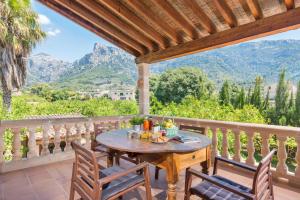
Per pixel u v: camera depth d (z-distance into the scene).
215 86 17.17
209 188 1.89
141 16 3.90
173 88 15.48
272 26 2.91
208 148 2.41
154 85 16.30
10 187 2.82
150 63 5.42
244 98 14.80
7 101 10.21
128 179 2.01
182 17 3.66
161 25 3.90
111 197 1.73
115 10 3.56
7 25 9.16
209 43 3.75
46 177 3.18
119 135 2.75
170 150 2.01
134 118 3.03
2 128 3.35
